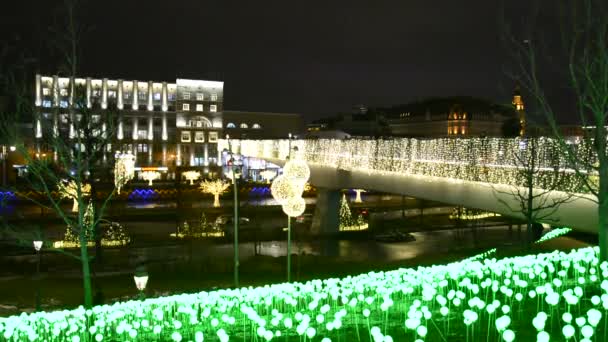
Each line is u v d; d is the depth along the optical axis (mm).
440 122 118625
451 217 67375
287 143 63781
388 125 132375
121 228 48438
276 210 70688
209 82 120312
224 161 101062
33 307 25031
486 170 29266
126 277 32719
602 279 17672
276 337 14398
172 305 17828
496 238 54094
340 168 47656
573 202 24188
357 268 33750
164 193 82188
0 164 81812
